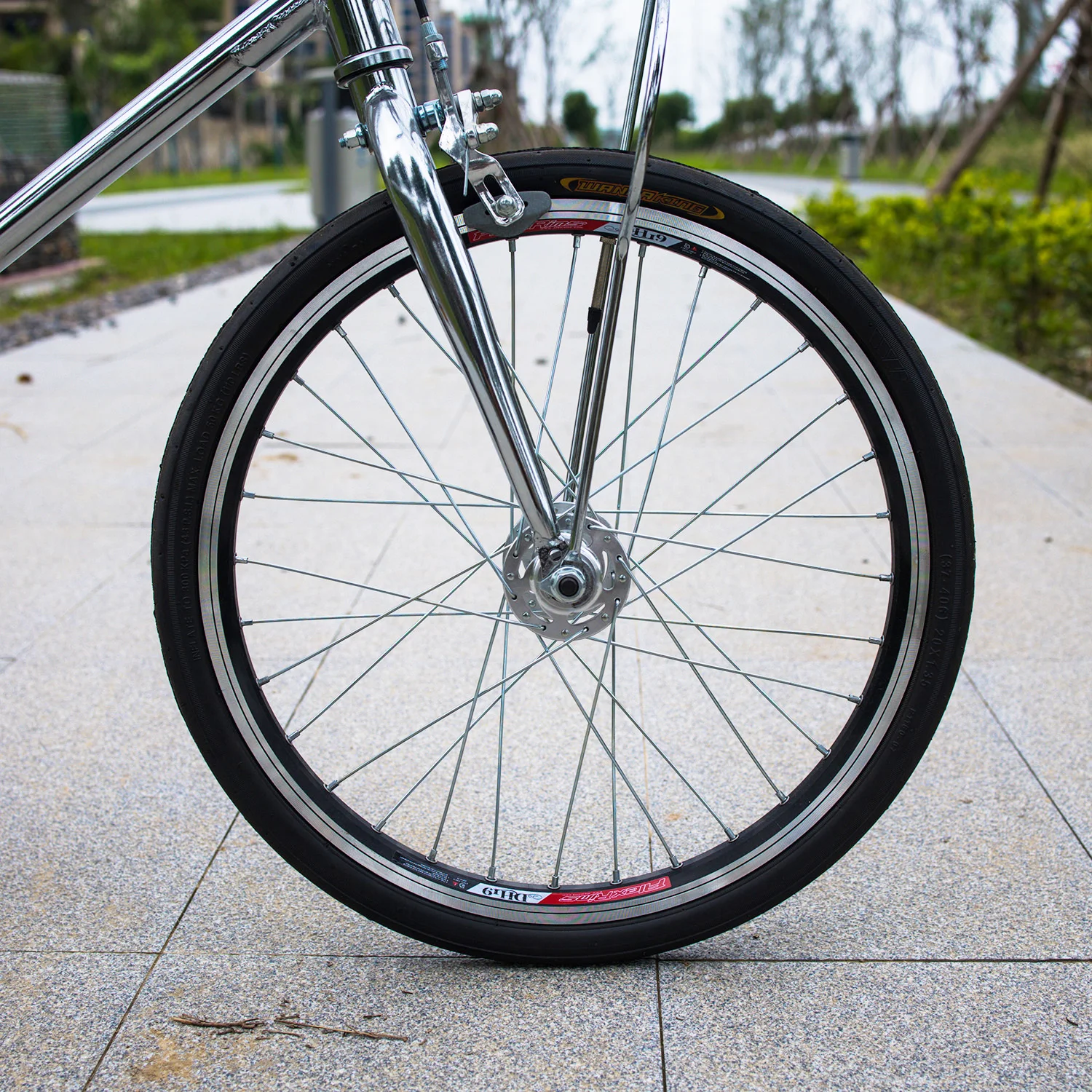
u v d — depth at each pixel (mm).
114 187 25156
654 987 1500
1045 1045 1393
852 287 1349
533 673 2371
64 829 1874
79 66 41531
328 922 1645
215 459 1393
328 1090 1343
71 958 1571
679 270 7895
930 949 1562
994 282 6570
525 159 1349
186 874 1759
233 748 1452
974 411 4270
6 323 6695
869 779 1461
